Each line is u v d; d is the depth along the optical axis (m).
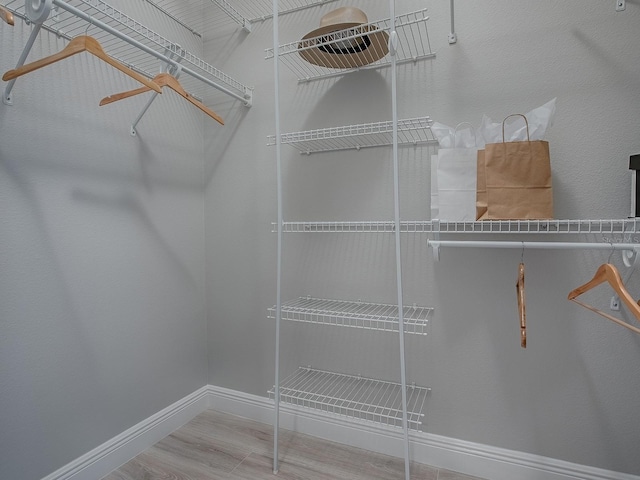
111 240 1.58
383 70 1.63
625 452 1.36
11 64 1.24
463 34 1.49
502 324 1.49
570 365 1.41
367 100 1.66
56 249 1.38
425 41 1.54
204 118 2.06
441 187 1.32
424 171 1.58
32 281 1.31
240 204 1.98
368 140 1.67
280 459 1.66
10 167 1.24
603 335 1.36
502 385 1.51
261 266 1.94
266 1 1.87
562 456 1.44
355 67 1.67
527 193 1.21
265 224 1.92
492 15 1.44
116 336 1.60
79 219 1.45
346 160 1.72
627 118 1.29
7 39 1.22
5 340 1.24
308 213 1.82
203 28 2.04
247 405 2.01
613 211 1.32
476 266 1.52
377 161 1.66
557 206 1.39
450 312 1.57
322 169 1.78
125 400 1.65
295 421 1.88
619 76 1.29
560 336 1.42
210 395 2.10
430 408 1.62
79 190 1.45
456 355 1.57
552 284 1.42
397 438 1.67
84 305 1.47
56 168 1.37
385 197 1.65
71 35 1.41
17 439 1.27
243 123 1.96
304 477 1.54
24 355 1.29
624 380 1.35
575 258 1.39
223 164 2.02
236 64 1.96
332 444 1.77
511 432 1.50
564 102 1.36
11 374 1.25
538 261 1.44
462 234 1.54
